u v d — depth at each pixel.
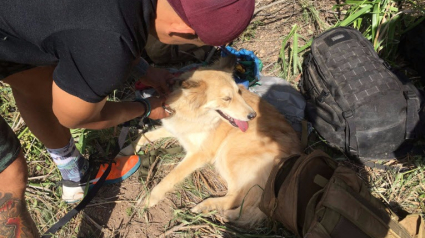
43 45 0.44
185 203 0.94
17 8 0.42
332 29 1.06
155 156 1.01
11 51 0.46
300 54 1.23
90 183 0.90
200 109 0.94
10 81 0.63
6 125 0.56
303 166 0.77
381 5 1.15
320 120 1.00
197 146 1.00
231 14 0.43
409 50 1.10
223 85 0.95
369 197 0.74
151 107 0.76
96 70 0.44
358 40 1.03
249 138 0.98
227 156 0.99
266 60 1.25
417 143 0.95
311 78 1.05
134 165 0.96
